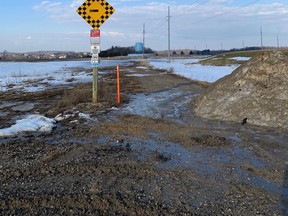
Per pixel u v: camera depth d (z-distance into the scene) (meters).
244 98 10.74
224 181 5.72
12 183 5.54
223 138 8.40
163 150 7.50
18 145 7.81
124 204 4.79
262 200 5.00
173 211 4.62
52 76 31.44
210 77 26.55
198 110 11.85
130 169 6.22
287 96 9.99
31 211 4.57
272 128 9.41
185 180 5.75
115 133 8.97
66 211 4.57
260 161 6.77
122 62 71.06
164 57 110.06
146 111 12.20
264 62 11.23
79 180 5.67
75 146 7.67
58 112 11.99
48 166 6.33
